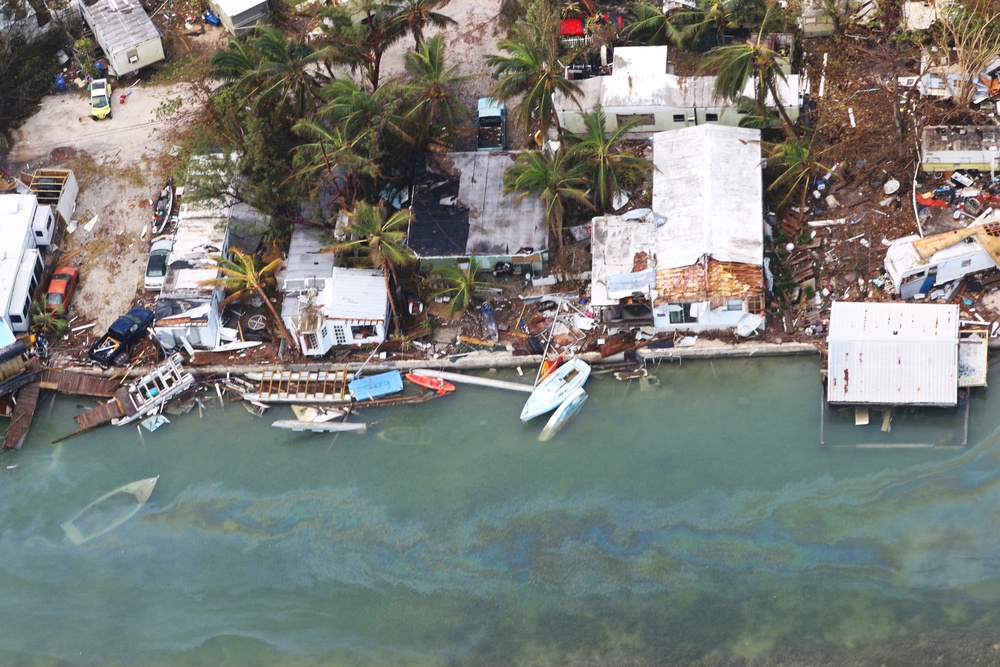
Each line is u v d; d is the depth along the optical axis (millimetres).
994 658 71812
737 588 76500
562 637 75812
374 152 88500
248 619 78875
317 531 82062
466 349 88188
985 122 89938
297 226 93000
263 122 90125
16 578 82125
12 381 88750
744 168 89000
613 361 86875
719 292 83875
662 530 79375
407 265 89938
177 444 87062
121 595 80750
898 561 76312
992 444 80000
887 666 72375
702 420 83625
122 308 92250
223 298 91312
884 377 80938
